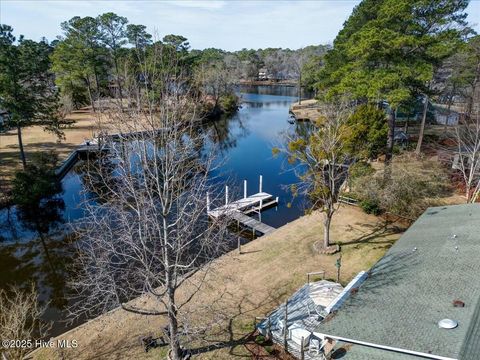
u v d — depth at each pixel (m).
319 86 36.16
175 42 51.12
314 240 18.30
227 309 13.33
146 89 10.39
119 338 12.12
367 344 7.97
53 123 32.94
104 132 12.41
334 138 16.58
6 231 22.78
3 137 40.97
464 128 27.89
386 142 23.86
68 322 14.22
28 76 29.69
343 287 13.76
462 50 20.58
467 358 6.69
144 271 12.36
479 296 8.55
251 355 11.11
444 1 20.52
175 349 10.43
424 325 7.99
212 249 15.98
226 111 62.62
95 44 52.47
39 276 17.78
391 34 19.50
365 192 20.62
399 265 11.27
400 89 20.11
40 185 24.78
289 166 34.50
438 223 14.04
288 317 11.96
